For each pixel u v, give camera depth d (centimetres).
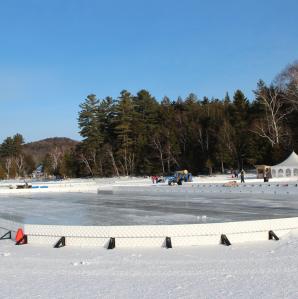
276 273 1037
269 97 9325
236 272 1062
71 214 2669
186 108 12131
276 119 8650
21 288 962
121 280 1012
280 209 2639
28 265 1227
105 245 1516
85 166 11631
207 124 10288
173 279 1008
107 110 12112
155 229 1496
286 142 8531
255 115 9881
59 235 1578
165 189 5116
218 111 10406
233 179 6644
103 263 1225
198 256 1296
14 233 1767
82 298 874
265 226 1567
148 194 4662
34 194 5325
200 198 3797
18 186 6819
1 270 1163
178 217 2345
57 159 14025
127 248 1470
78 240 1551
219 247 1444
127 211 2761
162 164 10238
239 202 3241
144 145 10850
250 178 6862
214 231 1514
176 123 11031
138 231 1499
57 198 4366
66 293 912
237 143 9088
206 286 935
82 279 1033
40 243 1611
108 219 2348
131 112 11319
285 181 5822
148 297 866
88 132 11594
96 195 4759
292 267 1098
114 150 11544
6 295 907
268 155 8500
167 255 1325
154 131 10881
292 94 8325
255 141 8688
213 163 9362
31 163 16900
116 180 9112
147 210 2795
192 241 1502
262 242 1513
